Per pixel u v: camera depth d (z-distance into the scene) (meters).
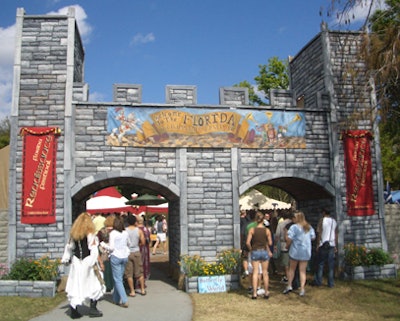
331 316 7.59
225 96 11.88
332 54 12.70
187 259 10.59
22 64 11.01
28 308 8.23
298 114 12.16
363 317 7.50
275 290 10.17
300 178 11.93
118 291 8.52
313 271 12.65
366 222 12.18
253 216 12.81
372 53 9.62
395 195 19.36
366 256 11.65
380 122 10.31
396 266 13.09
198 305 8.66
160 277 12.85
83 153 10.88
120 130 11.09
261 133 11.84
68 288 7.45
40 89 10.95
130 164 11.08
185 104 11.46
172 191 11.14
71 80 11.02
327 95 12.46
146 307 8.45
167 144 11.25
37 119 10.84
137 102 11.36
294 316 7.63
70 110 10.89
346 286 10.44
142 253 11.80
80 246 7.52
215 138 11.52
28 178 10.58
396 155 24.86
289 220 11.32
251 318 7.52
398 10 9.65
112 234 8.71
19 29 11.10
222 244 11.18
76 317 7.46
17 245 10.41
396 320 7.26
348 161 12.27
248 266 9.99
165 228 21.92
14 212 10.45
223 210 11.33
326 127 12.34
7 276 9.78
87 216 7.70
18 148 10.68
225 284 10.35
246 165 11.66
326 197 12.40
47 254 10.38
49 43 11.14
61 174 10.70
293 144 12.00
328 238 10.45
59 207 10.59
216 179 11.43
